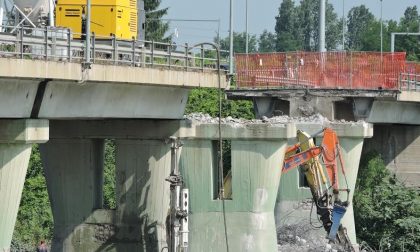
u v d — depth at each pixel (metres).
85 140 62.91
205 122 66.12
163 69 56.12
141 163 62.19
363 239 83.19
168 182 61.84
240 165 65.81
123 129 62.12
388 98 80.00
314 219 74.69
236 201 65.94
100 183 63.75
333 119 79.06
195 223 66.25
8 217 49.94
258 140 65.56
